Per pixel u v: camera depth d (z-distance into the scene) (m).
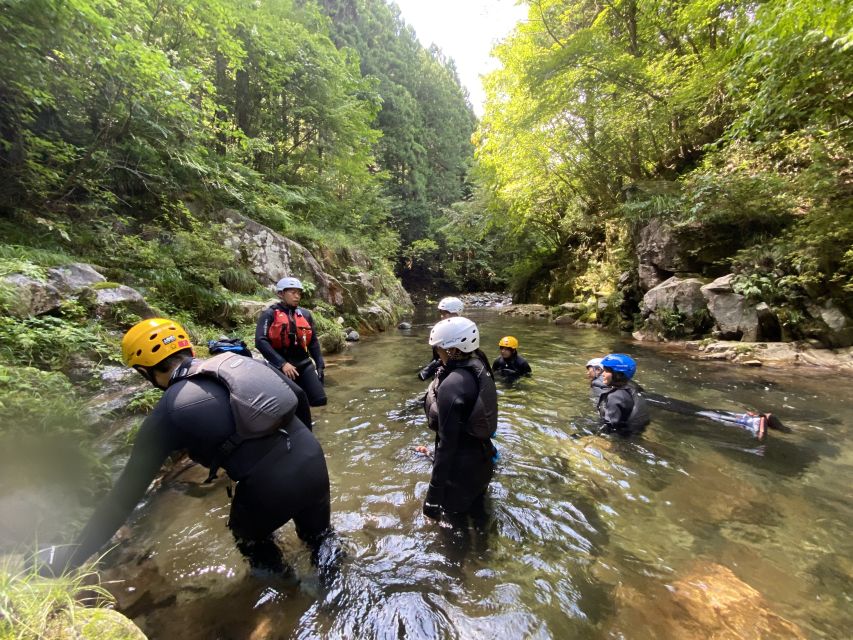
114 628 1.05
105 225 5.51
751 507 2.17
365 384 4.82
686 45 10.03
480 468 2.08
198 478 2.52
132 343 1.48
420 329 11.01
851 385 4.59
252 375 1.54
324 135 13.23
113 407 2.67
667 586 1.59
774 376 5.08
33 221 4.62
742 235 7.84
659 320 8.23
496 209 17.50
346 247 11.96
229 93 10.92
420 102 34.72
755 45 4.70
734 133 5.98
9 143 4.48
